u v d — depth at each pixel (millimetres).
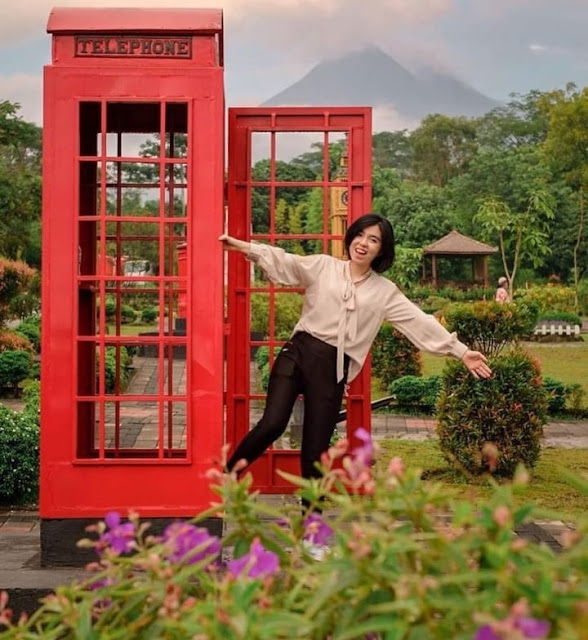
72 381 4203
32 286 17672
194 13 4254
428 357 20953
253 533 2225
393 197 55344
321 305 4320
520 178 55250
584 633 1396
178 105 4348
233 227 5051
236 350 5145
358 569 1768
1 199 20750
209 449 4219
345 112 5020
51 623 2150
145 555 2123
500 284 28953
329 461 2162
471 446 8773
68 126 4184
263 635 1639
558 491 8266
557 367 20297
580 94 52125
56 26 4172
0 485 7387
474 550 1982
